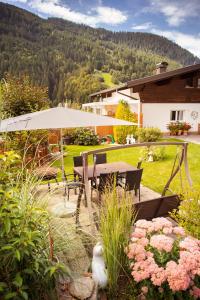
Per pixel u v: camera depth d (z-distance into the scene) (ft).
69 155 35.76
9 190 7.00
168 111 54.80
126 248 8.12
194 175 23.47
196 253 7.41
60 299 7.41
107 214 8.61
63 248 8.17
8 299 6.18
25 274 6.74
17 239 6.19
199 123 57.41
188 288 7.43
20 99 30.55
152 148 30.76
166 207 12.51
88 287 7.79
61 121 14.98
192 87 55.67
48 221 7.82
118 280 8.52
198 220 10.19
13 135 21.72
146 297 7.47
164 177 23.03
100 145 46.47
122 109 46.65
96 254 8.35
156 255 7.87
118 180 17.71
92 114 17.40
